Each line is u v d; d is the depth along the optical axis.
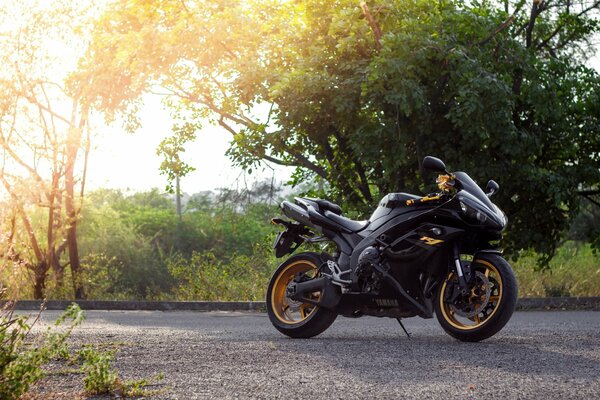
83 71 15.50
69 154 14.29
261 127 14.80
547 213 14.57
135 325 8.73
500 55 14.06
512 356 5.18
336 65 14.05
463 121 12.75
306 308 6.99
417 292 6.45
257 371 4.56
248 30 14.69
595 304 13.66
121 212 41.72
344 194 14.91
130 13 15.74
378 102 13.21
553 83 13.98
